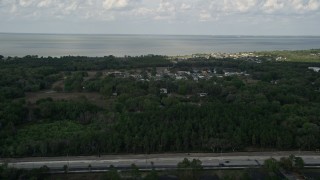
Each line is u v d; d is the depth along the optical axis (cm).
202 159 19600
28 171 17175
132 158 19688
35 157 19725
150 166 18638
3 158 19500
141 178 16812
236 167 18588
